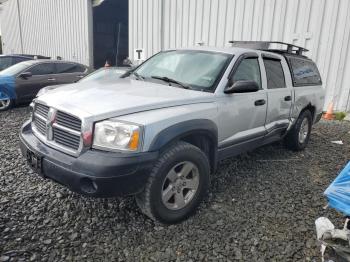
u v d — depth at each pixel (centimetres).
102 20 2409
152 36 1292
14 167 432
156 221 308
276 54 487
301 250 280
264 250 278
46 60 979
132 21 1370
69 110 286
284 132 498
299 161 503
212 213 334
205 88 366
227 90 362
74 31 1803
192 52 429
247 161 493
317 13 866
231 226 311
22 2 2247
